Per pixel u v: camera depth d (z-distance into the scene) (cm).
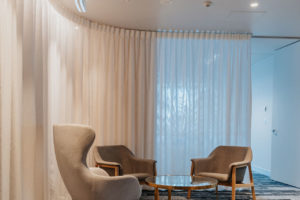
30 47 310
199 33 527
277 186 554
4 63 251
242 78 529
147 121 508
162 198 451
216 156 471
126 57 507
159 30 518
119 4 402
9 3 262
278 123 614
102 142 477
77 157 263
